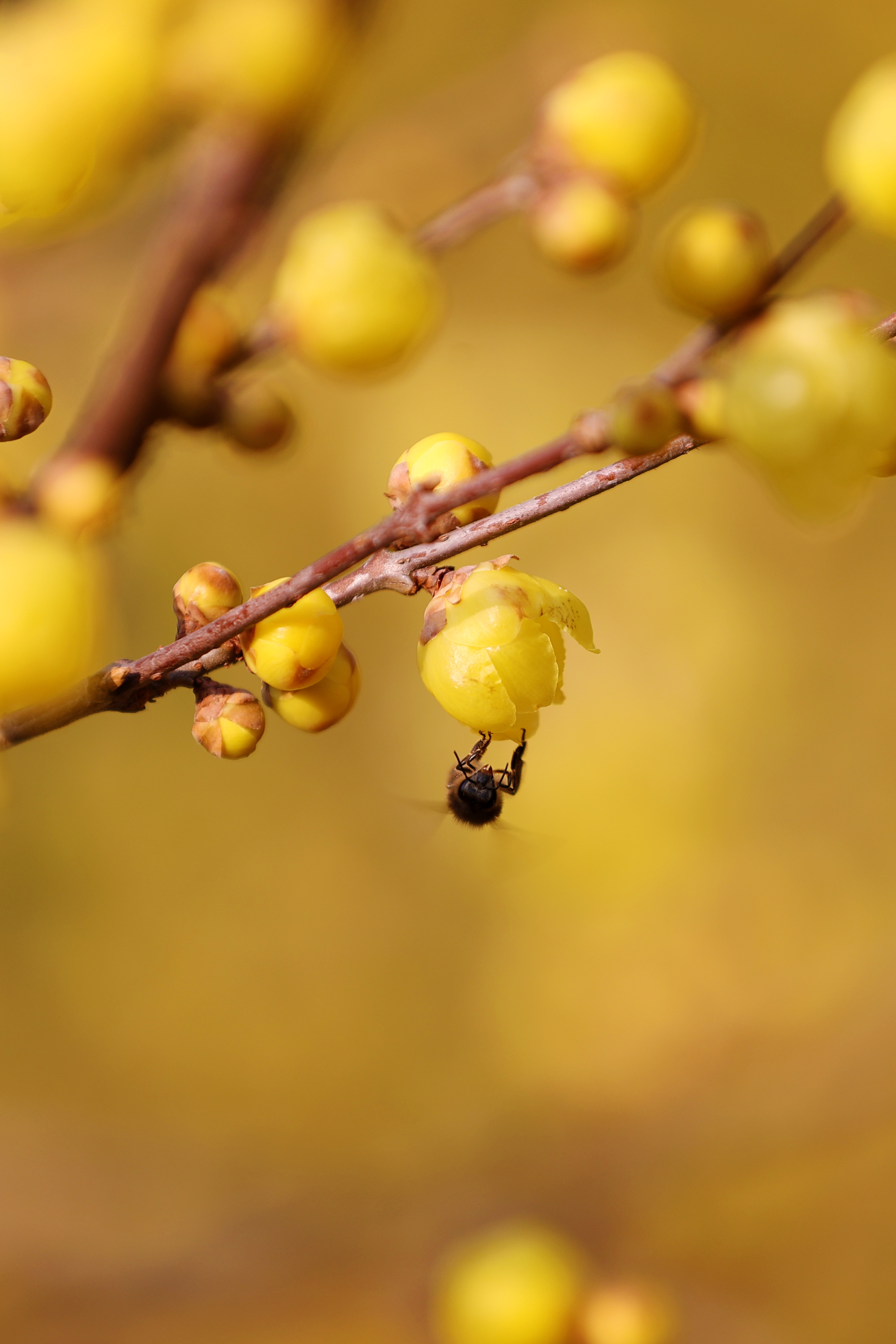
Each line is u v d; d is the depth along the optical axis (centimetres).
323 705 32
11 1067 68
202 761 72
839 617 71
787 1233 58
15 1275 46
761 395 30
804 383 30
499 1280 41
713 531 69
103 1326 46
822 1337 56
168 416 35
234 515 66
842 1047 54
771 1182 56
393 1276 45
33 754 70
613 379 67
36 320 45
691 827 65
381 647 71
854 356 30
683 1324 52
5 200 33
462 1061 67
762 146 70
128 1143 53
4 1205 49
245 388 36
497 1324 40
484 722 32
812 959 64
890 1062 52
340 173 47
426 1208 47
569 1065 63
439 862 70
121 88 33
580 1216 47
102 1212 50
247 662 32
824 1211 58
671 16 67
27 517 34
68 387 50
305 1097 68
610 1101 59
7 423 32
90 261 44
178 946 71
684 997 63
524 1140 51
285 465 66
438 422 65
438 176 48
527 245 67
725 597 68
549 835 65
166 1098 69
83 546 35
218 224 35
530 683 32
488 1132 53
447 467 32
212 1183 52
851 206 34
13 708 31
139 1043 69
